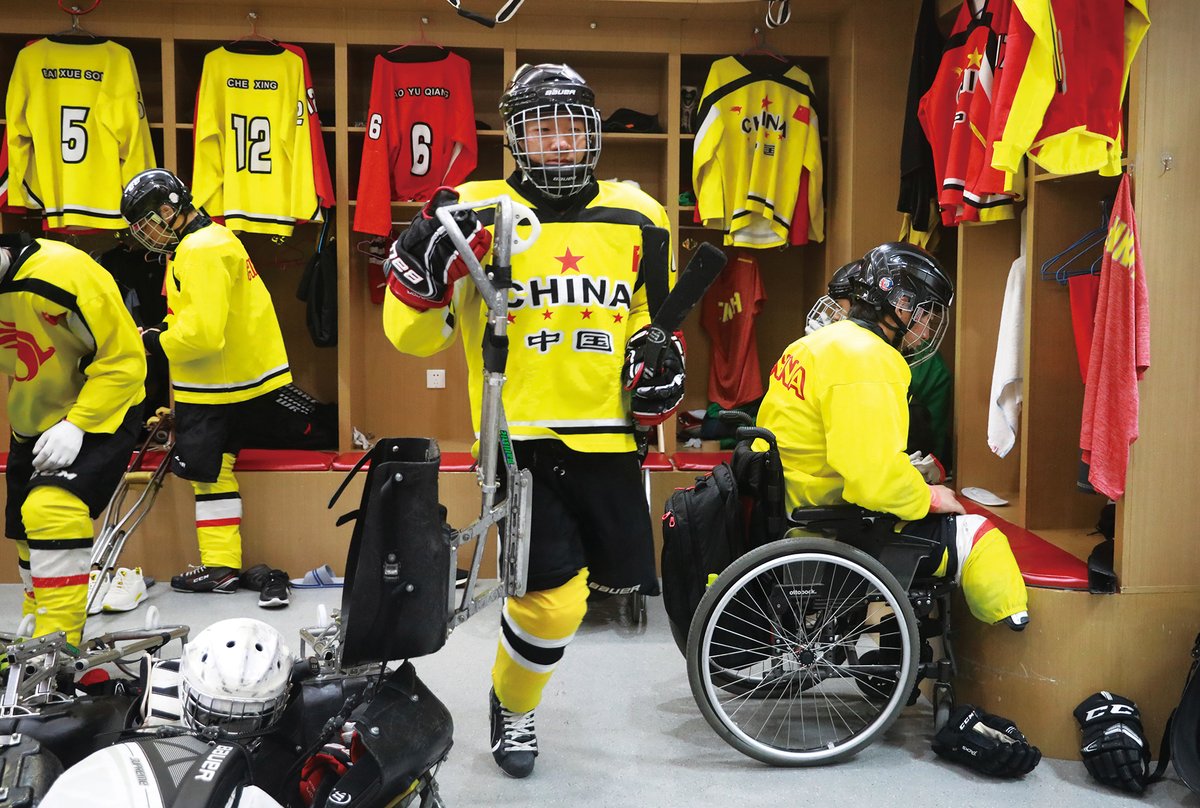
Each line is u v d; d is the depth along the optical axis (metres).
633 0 4.51
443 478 4.43
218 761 1.40
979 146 3.51
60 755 1.89
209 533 4.20
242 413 4.11
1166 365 2.74
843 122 4.75
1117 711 2.69
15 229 4.91
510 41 4.80
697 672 2.69
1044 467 3.45
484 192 2.50
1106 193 3.34
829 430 2.74
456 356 5.35
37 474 3.02
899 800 2.59
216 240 3.89
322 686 1.90
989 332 3.97
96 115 4.62
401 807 1.84
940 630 2.91
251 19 4.69
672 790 2.64
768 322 5.49
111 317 2.98
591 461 2.54
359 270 5.21
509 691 2.66
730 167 4.83
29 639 2.12
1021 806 2.57
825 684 3.31
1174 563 2.78
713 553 2.85
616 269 2.51
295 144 4.66
